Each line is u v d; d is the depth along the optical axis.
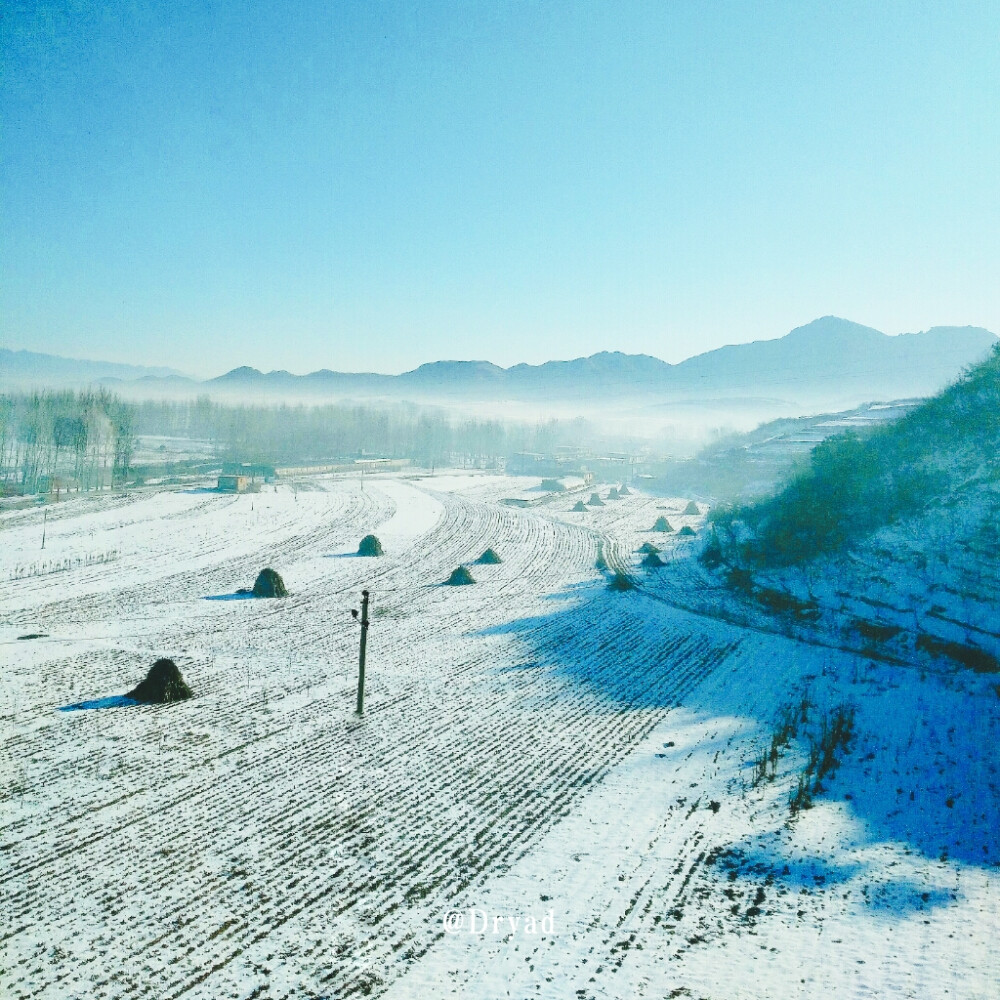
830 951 18.03
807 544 58.88
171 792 25.61
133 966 17.27
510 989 16.95
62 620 46.91
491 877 21.48
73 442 119.81
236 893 20.17
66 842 22.27
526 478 165.25
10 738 29.17
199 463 155.75
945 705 34.91
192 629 46.31
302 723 32.22
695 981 17.14
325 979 17.12
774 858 22.48
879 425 71.50
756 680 39.25
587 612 53.78
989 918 19.09
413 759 29.16
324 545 77.56
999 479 50.88
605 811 25.50
